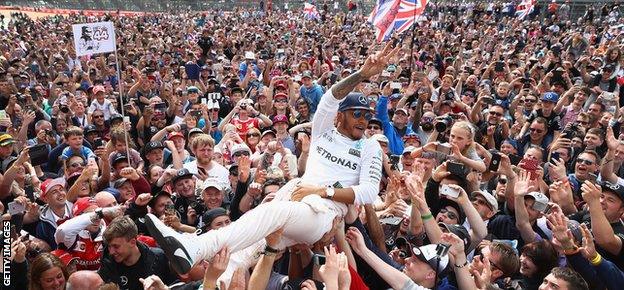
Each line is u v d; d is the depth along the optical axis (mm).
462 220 5555
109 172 7418
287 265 4648
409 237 5148
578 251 4453
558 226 4473
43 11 55312
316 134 4473
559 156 7875
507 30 30453
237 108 10391
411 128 10031
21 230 5738
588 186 4922
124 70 18703
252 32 33250
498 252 4594
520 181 5656
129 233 4676
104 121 10766
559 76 12992
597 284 4406
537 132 8906
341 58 22328
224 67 18062
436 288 4277
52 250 5992
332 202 4133
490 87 13875
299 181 4438
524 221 5570
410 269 4312
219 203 6266
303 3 60000
